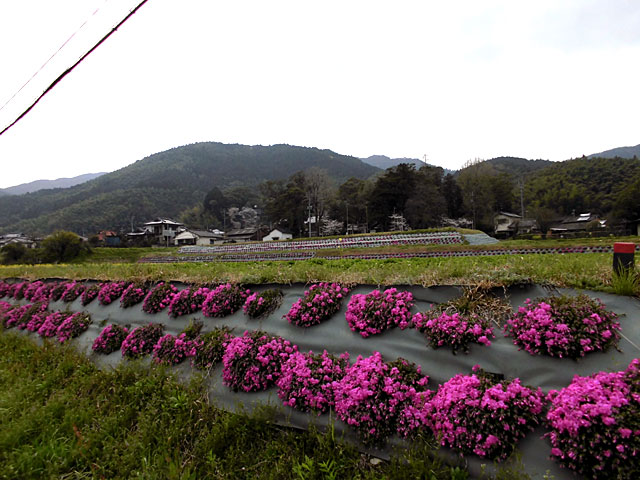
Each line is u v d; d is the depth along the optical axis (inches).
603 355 102.2
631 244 127.1
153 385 155.6
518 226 2105.1
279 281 193.8
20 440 131.6
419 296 148.2
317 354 148.5
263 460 110.3
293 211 2615.7
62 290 313.1
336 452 108.2
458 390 103.3
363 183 2812.5
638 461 74.5
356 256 1066.7
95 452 123.0
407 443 103.3
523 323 115.6
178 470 105.4
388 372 119.7
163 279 255.0
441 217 2217.0
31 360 212.4
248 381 142.9
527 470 87.7
